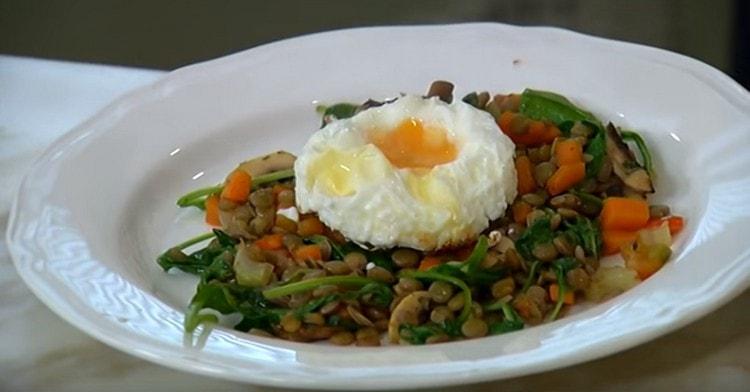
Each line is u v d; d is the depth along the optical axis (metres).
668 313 0.41
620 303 0.43
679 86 0.55
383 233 0.48
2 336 0.46
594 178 0.51
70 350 0.46
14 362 0.45
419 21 0.85
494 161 0.49
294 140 0.58
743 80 0.75
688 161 0.52
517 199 0.50
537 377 0.43
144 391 0.44
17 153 0.57
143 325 0.43
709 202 0.49
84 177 0.53
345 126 0.51
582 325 0.42
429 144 0.51
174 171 0.56
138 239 0.52
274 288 0.46
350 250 0.49
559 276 0.46
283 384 0.40
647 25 0.83
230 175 0.54
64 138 0.54
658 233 0.48
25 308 0.48
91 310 0.44
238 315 0.46
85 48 0.88
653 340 0.42
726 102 0.53
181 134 0.57
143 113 0.56
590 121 0.53
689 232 0.48
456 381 0.39
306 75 0.59
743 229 0.46
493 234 0.48
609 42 0.58
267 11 0.86
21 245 0.48
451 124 0.51
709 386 0.42
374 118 0.52
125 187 0.53
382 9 0.85
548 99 0.54
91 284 0.46
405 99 0.52
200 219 0.53
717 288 0.42
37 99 0.61
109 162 0.54
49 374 0.45
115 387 0.44
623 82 0.56
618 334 0.41
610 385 0.42
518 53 0.58
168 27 0.87
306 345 0.42
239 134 0.58
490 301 0.46
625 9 0.83
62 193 0.51
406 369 0.40
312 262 0.47
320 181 0.50
